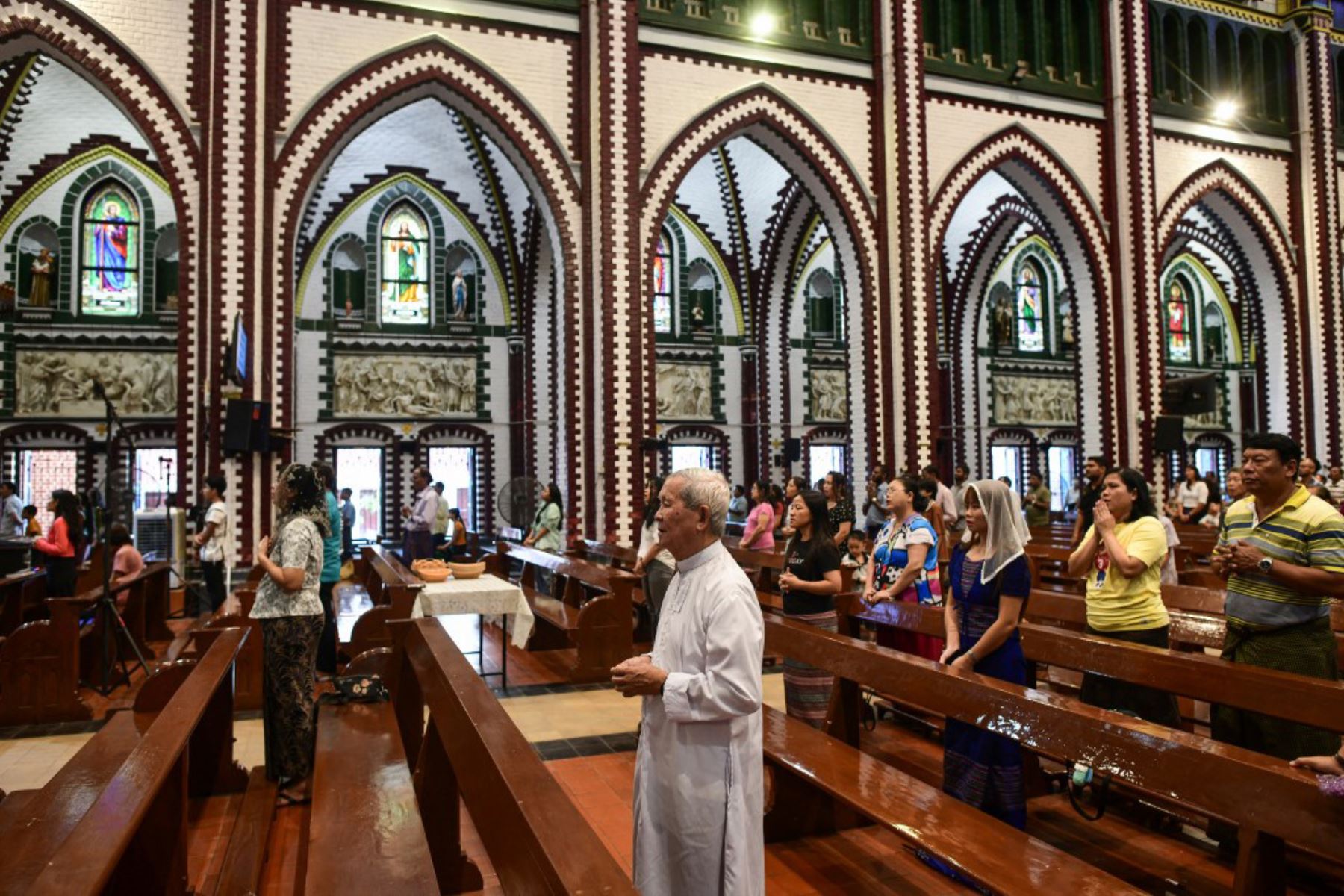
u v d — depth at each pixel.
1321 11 23.97
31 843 3.70
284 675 6.10
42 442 21.20
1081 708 4.32
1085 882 3.66
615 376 16.95
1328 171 24.08
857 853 5.41
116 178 21.86
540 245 23.73
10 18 14.04
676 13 17.91
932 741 7.54
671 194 17.69
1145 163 21.42
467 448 24.92
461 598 9.02
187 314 14.70
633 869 3.55
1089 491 11.64
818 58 18.95
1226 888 4.81
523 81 16.86
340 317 23.77
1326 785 3.15
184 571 14.48
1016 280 32.25
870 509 16.91
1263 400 24.02
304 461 23.27
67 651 8.48
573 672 9.70
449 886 4.95
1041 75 21.02
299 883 4.55
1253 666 4.98
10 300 20.56
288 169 15.34
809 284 28.89
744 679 3.36
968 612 5.32
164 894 4.15
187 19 14.97
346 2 15.80
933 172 19.81
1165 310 33.47
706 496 3.55
